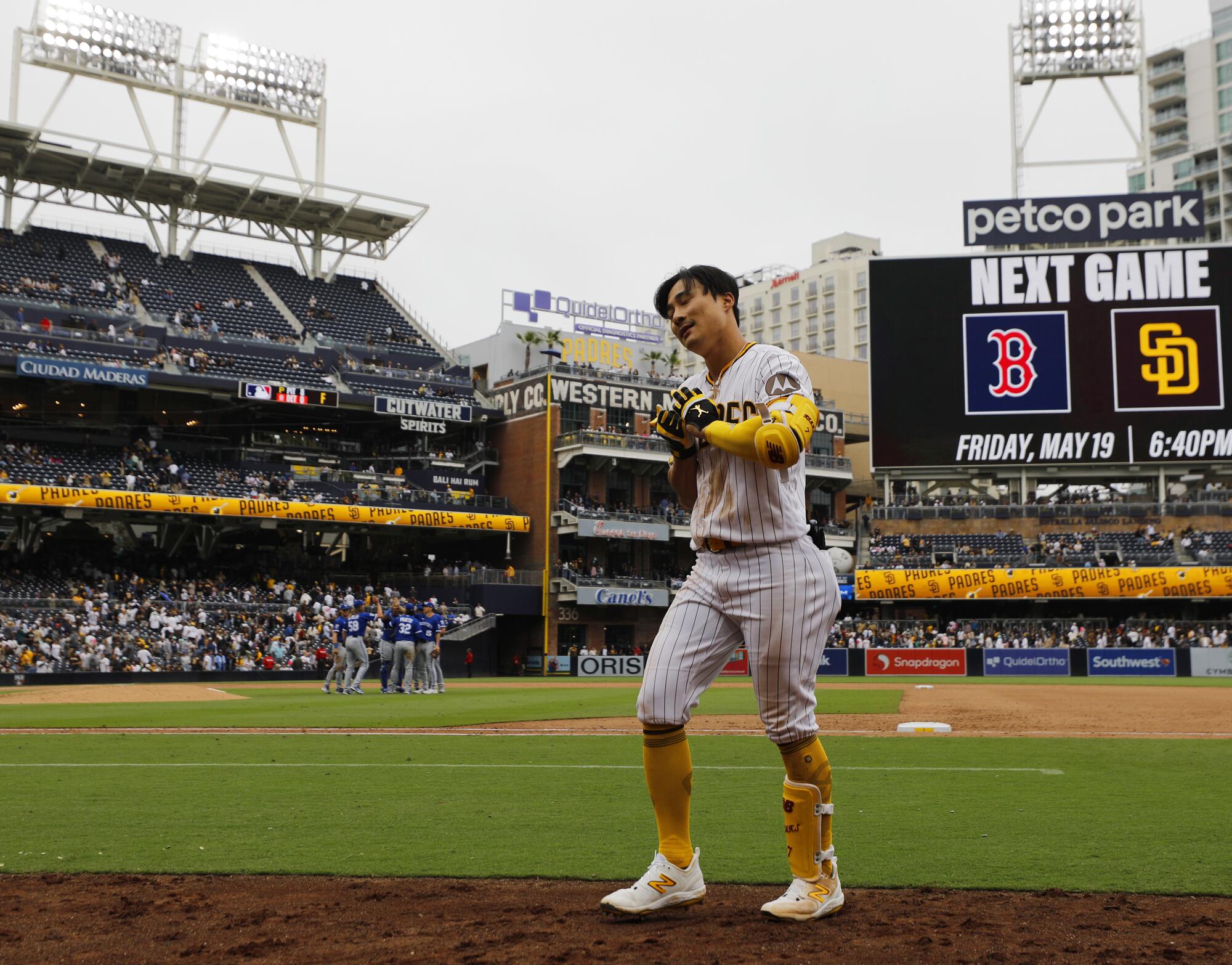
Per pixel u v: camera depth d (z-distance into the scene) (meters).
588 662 54.62
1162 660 47.97
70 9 54.75
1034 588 52.28
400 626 29.31
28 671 37.50
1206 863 6.01
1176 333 52.94
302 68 61.50
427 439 59.94
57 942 4.31
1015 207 55.78
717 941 4.26
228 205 58.94
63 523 47.78
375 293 64.75
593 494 58.19
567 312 67.50
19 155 52.78
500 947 4.15
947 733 15.83
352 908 4.91
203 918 4.72
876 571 53.66
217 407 52.75
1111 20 60.22
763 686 4.82
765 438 4.39
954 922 4.62
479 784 9.52
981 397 54.06
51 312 49.69
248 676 41.59
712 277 5.00
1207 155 111.44
